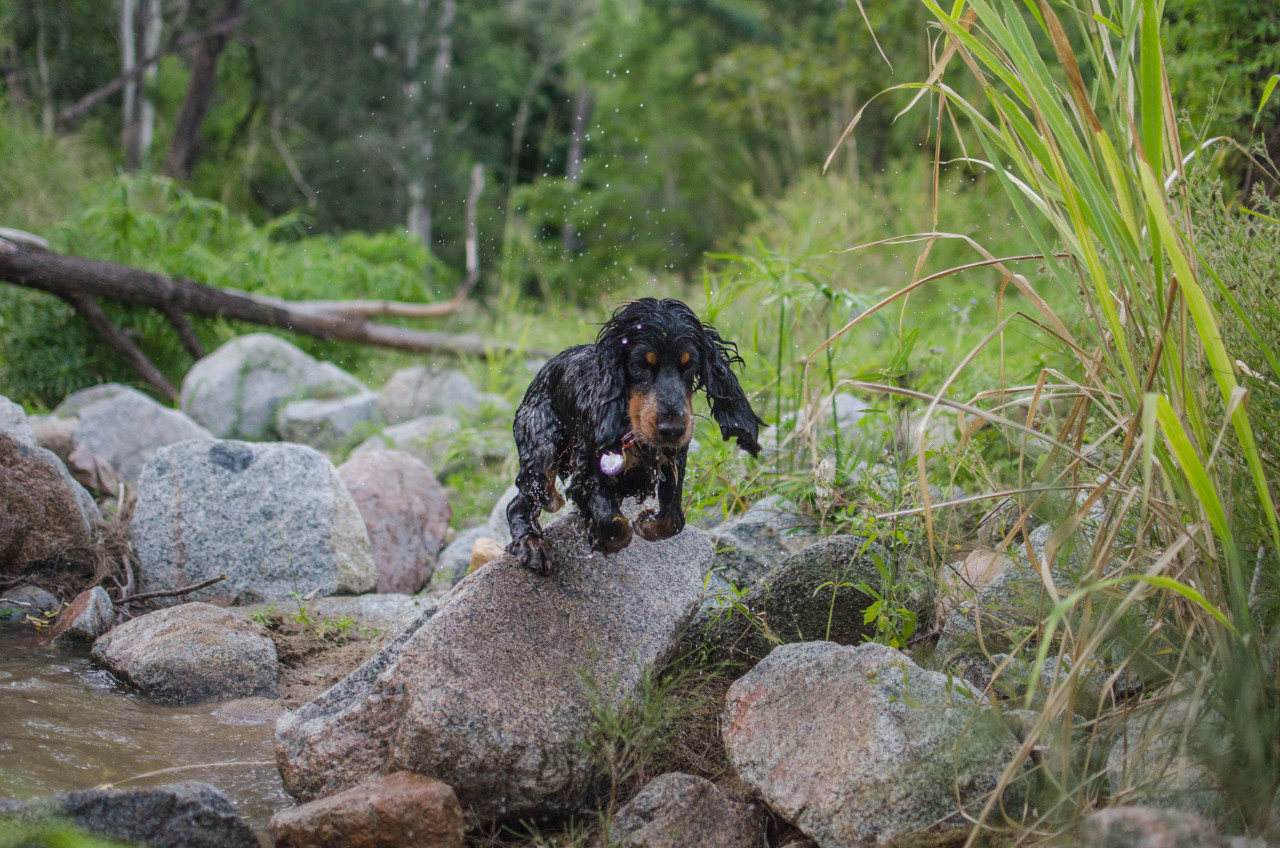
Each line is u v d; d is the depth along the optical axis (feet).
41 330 17.21
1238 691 5.90
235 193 36.86
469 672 6.80
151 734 7.67
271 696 8.40
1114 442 7.06
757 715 6.79
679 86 52.29
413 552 11.32
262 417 16.22
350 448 15.14
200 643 8.48
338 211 42.34
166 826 6.13
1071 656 6.66
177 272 20.03
